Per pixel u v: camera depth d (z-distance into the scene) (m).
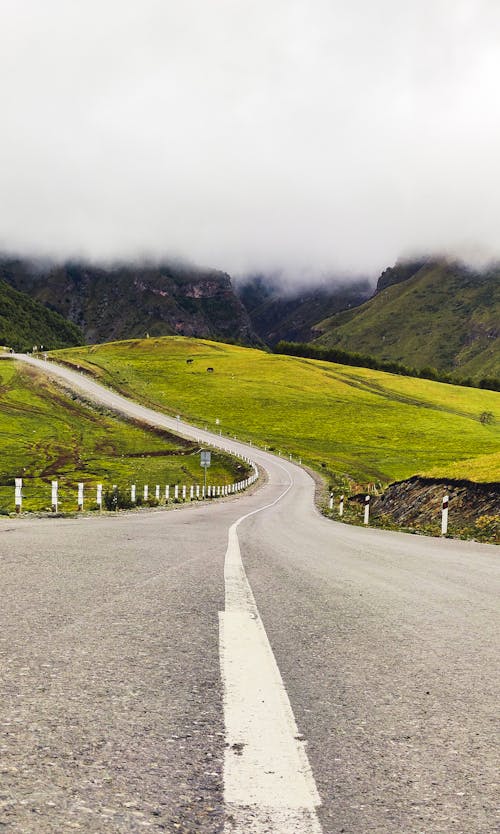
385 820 2.04
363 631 5.08
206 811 2.05
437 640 4.84
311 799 2.16
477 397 176.50
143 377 169.50
